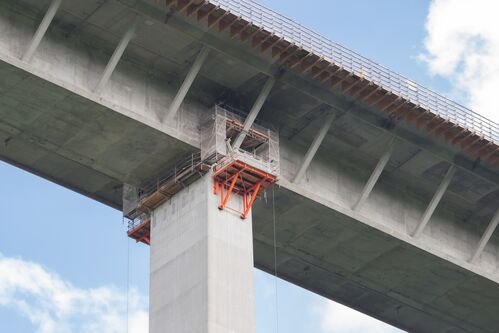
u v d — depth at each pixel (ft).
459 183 284.61
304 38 252.62
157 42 249.96
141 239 263.29
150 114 250.16
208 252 243.60
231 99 262.06
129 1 241.14
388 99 260.42
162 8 243.40
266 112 264.72
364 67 257.96
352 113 262.67
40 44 242.17
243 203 252.42
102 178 263.49
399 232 275.39
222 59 252.83
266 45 249.96
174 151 253.44
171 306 246.06
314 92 258.16
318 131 263.08
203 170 250.78
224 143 251.19
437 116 264.52
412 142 269.85
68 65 244.01
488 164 278.05
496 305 296.71
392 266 284.20
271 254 281.95
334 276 288.30
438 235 286.87
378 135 269.44
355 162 277.44
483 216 294.46
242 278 245.65
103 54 250.16
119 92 248.32
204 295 240.73
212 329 237.86
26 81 238.27
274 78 255.09
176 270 248.52
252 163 250.37
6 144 254.27
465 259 287.69
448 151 273.75
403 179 283.18
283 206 265.54
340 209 267.39
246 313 242.99
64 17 245.24
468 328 305.12
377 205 277.85
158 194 255.50
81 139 250.37
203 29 246.68
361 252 280.10
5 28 239.71
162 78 256.52
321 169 271.28
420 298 295.28
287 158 266.98
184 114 255.09
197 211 249.55
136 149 252.42
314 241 277.03
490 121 272.92
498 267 294.87
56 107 243.40
